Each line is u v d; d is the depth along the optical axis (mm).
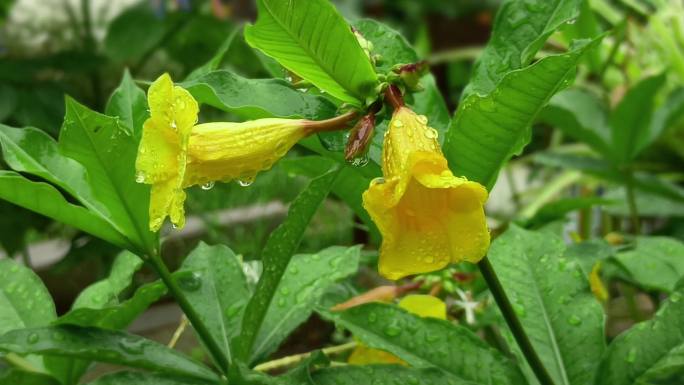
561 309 409
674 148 851
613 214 738
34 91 822
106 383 354
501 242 443
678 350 352
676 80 859
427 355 385
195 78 386
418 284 480
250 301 362
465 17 1471
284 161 444
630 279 521
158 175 313
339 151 350
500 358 383
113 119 340
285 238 349
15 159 367
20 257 1058
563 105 634
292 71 341
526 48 359
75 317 360
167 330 813
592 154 904
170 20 1000
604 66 710
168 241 962
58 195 349
